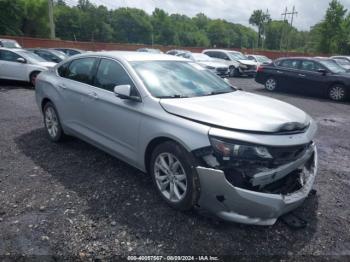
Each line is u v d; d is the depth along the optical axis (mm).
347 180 4277
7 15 50531
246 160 2787
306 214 3373
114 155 4102
